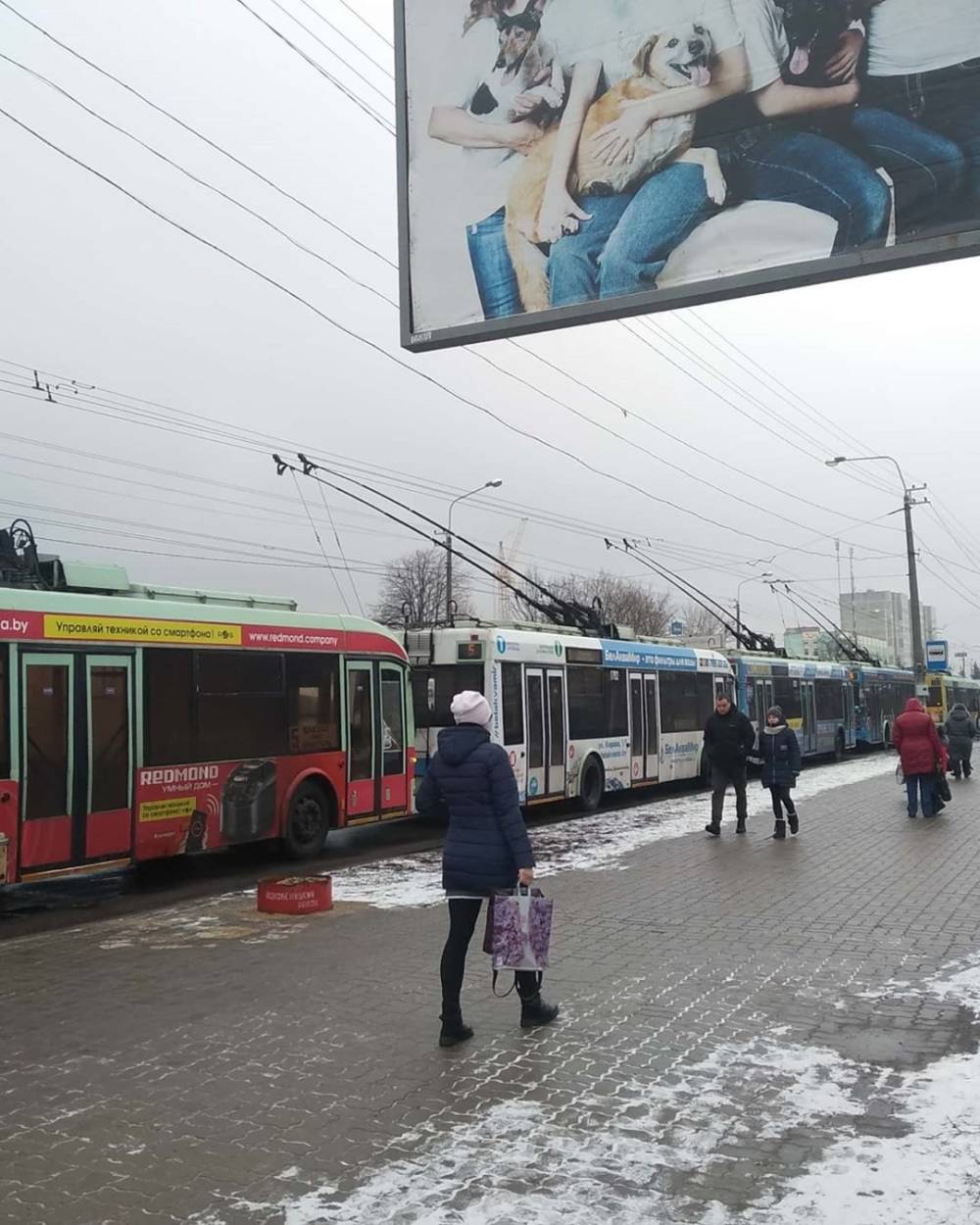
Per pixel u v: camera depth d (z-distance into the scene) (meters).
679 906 8.75
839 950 7.14
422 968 6.84
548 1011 5.61
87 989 6.48
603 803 19.02
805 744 27.92
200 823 10.81
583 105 6.83
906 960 6.82
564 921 8.23
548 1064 4.97
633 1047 5.21
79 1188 3.75
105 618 10.06
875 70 6.08
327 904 8.88
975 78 5.86
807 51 6.24
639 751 18.80
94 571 10.64
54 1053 5.25
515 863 5.46
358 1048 5.25
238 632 11.48
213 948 7.55
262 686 11.73
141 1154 4.02
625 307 6.59
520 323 6.89
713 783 13.48
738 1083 4.68
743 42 6.40
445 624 17.41
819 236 6.13
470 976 6.63
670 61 6.59
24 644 9.30
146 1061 5.09
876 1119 4.25
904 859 11.02
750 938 7.54
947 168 5.88
